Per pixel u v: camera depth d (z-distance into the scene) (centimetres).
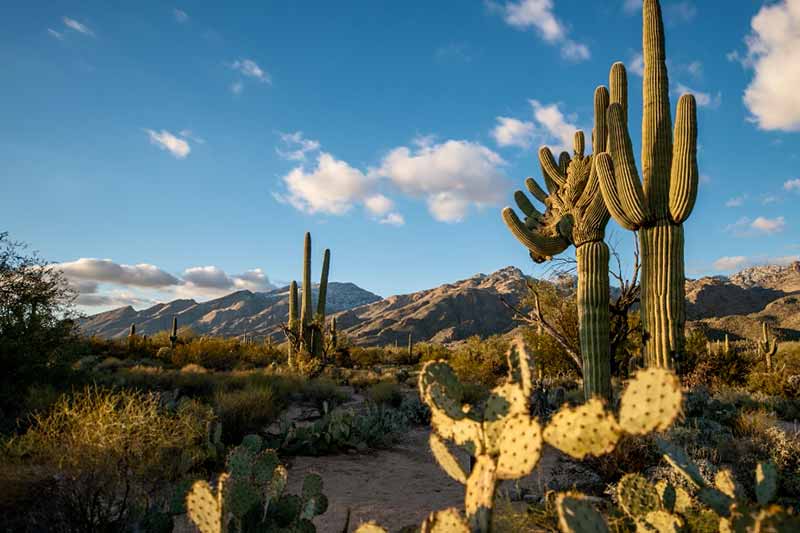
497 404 202
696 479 254
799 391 1527
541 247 1041
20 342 965
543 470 683
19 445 534
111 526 407
